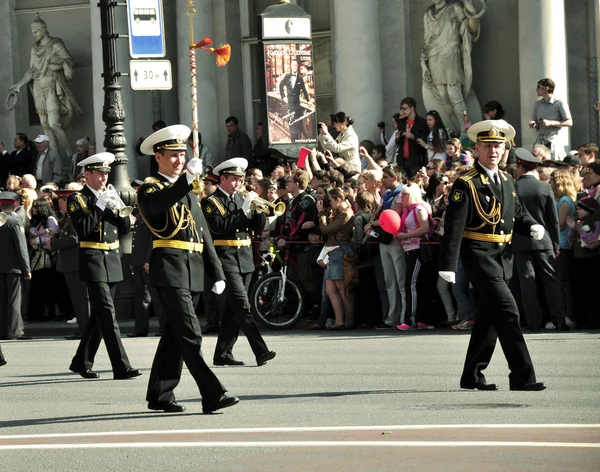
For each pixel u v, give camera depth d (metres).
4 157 101.62
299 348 58.50
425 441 31.92
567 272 63.25
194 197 40.50
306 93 79.12
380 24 94.31
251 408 40.16
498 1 88.75
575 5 87.88
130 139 99.44
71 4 108.50
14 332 71.75
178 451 32.06
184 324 39.16
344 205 67.38
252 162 94.25
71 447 33.47
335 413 38.12
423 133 81.44
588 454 29.59
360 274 67.44
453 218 41.03
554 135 79.62
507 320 41.12
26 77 107.06
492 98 89.50
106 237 51.19
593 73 87.56
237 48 102.00
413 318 65.12
